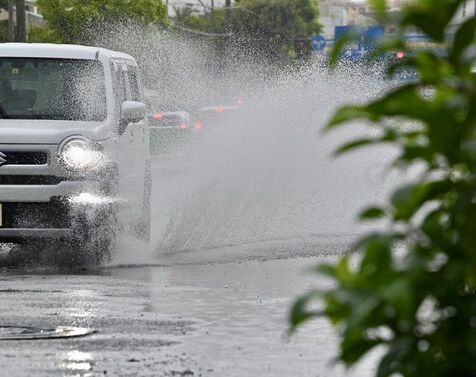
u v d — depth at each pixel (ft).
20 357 51.83
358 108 20.70
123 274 86.58
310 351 53.78
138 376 47.50
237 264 94.12
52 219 92.12
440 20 19.72
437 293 20.08
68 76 99.55
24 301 70.74
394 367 20.39
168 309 67.92
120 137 99.25
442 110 20.06
